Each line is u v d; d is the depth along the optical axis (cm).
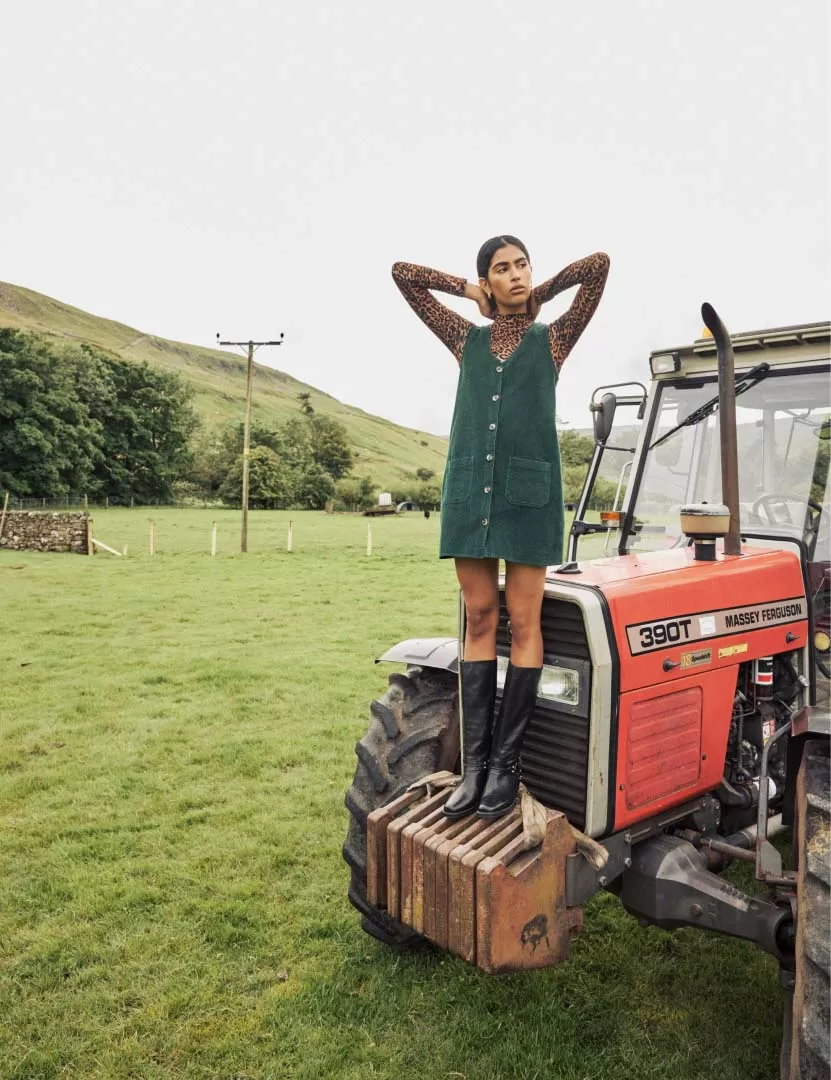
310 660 892
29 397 5781
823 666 325
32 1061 264
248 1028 281
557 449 233
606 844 249
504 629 266
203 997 299
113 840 439
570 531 377
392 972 311
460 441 236
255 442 7681
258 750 589
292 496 6606
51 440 5884
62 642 991
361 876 302
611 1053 264
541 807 238
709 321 272
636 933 342
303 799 498
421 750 289
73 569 1862
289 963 322
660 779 257
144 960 324
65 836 446
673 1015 286
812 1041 186
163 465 6794
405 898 246
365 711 693
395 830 249
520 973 311
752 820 303
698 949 330
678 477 368
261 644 986
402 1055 266
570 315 232
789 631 302
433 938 236
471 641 251
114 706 707
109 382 6725
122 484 6581
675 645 258
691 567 282
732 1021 281
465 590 246
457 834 239
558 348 232
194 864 409
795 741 247
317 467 7494
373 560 2120
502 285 234
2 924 352
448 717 296
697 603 268
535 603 238
